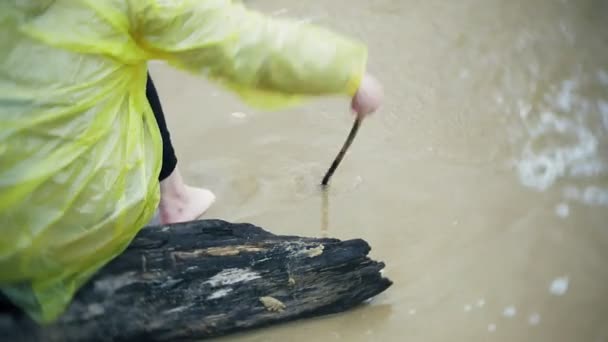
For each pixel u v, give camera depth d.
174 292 1.65
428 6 2.95
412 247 1.97
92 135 1.50
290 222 2.05
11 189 1.43
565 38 2.75
